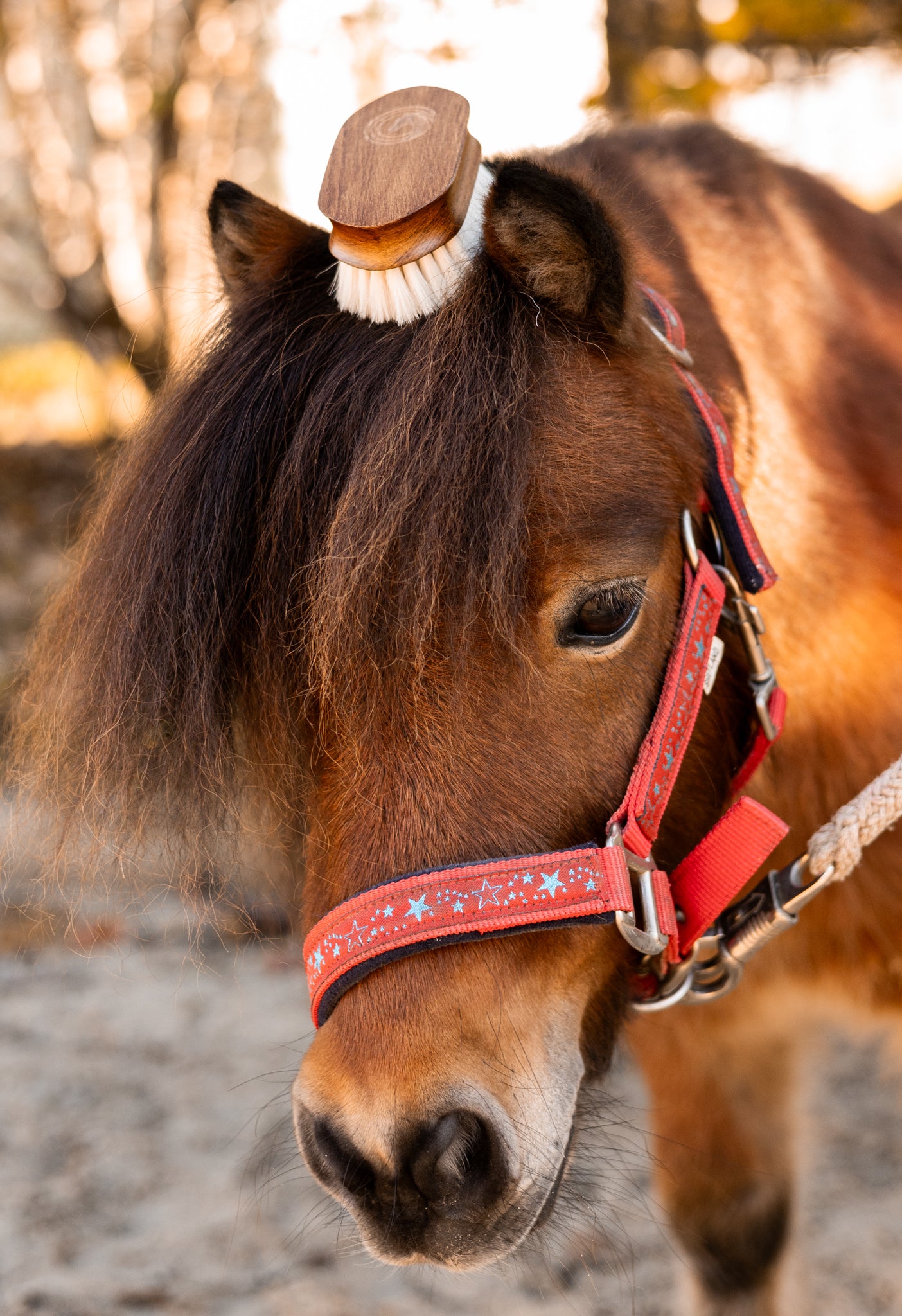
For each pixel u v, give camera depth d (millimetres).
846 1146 2311
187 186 5539
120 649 1032
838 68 4191
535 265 1012
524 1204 995
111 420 2199
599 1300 1928
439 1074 973
